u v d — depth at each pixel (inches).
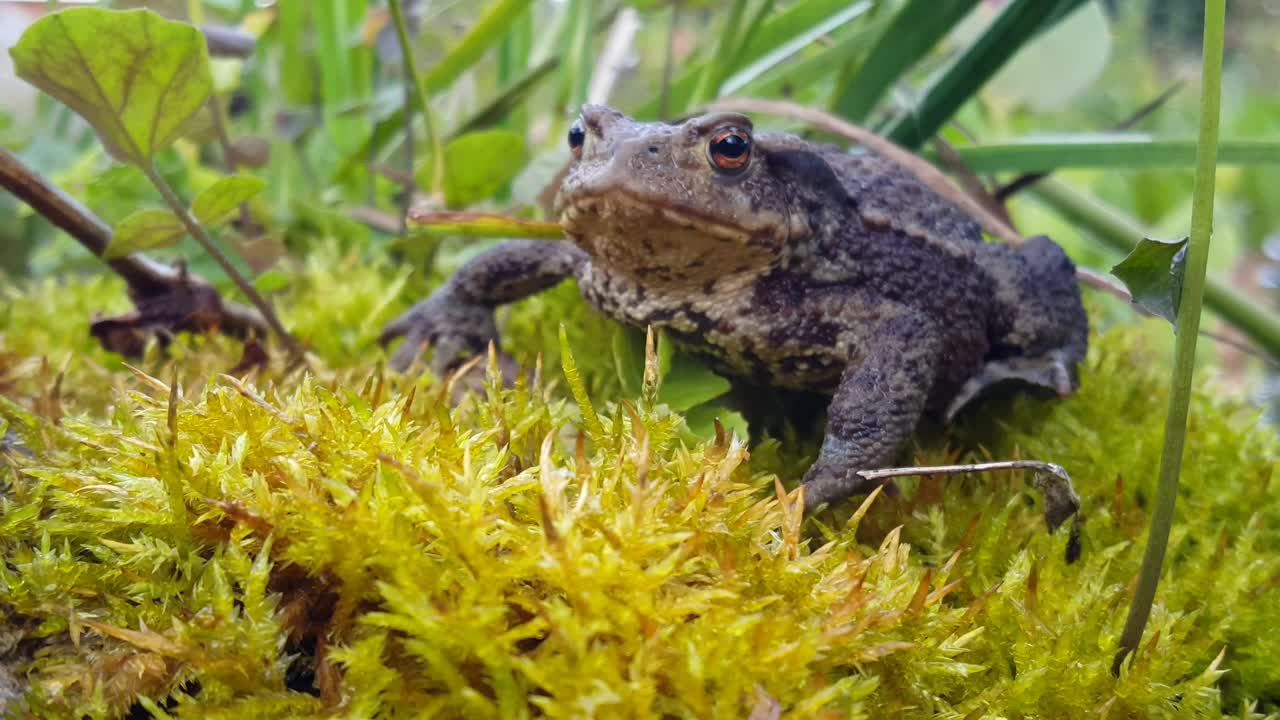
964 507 10.1
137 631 8.6
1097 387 11.4
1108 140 12.4
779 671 8.4
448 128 15.3
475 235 10.8
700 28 17.8
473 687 8.4
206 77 10.1
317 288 12.5
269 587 8.8
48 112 14.5
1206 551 10.1
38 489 9.1
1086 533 10.2
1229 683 9.9
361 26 13.7
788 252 10.3
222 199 10.6
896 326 10.4
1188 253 8.6
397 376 10.9
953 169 12.4
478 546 8.4
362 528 8.5
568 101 14.1
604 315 10.9
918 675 8.8
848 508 10.1
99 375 10.9
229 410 9.2
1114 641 9.2
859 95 12.5
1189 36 30.8
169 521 8.8
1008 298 10.9
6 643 8.7
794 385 10.7
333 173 14.0
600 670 8.2
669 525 8.7
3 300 13.4
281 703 8.4
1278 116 28.4
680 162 10.0
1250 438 11.4
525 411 9.5
